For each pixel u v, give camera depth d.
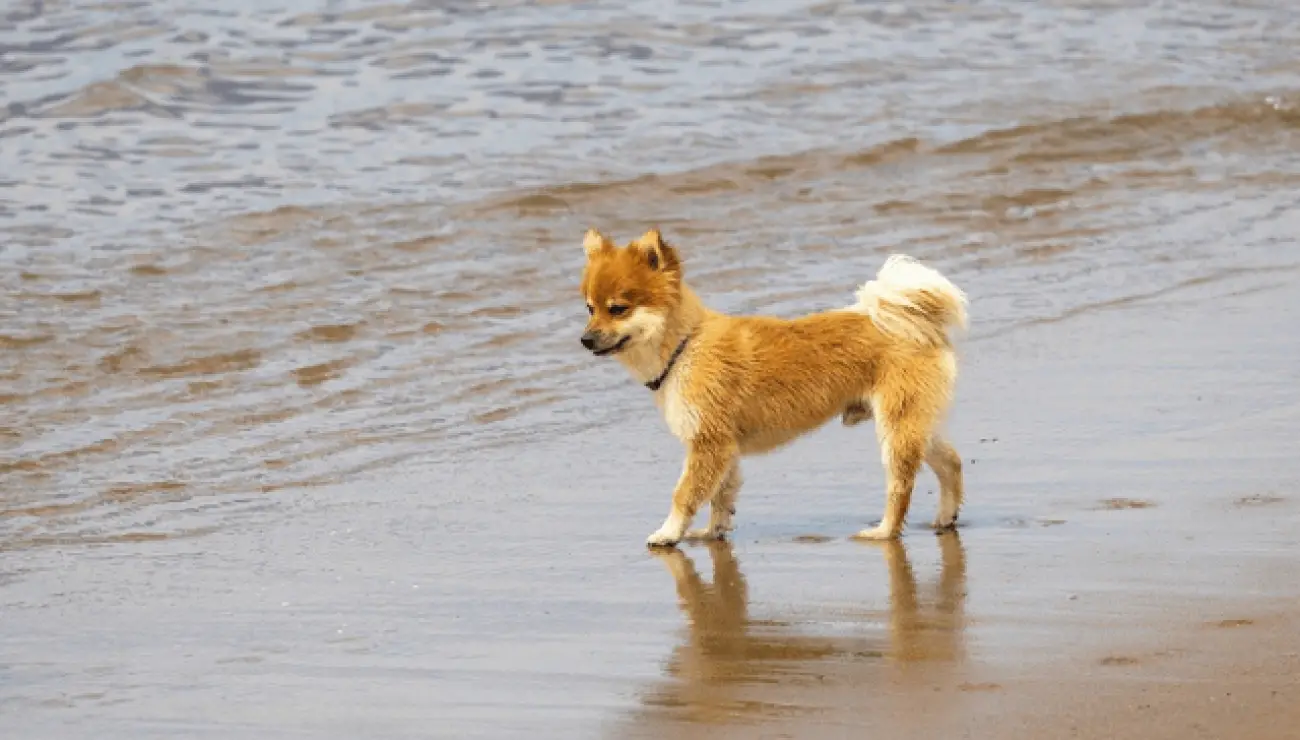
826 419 10.95
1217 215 19.84
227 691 8.22
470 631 8.98
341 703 8.02
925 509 11.17
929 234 19.48
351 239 19.48
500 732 7.59
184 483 12.10
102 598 9.70
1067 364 14.05
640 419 13.60
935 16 31.67
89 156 23.48
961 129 24.45
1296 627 8.22
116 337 15.76
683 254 18.75
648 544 10.53
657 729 7.50
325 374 14.83
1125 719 7.17
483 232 19.83
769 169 22.62
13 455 12.70
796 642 8.55
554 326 16.23
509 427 13.39
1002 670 7.90
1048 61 28.53
